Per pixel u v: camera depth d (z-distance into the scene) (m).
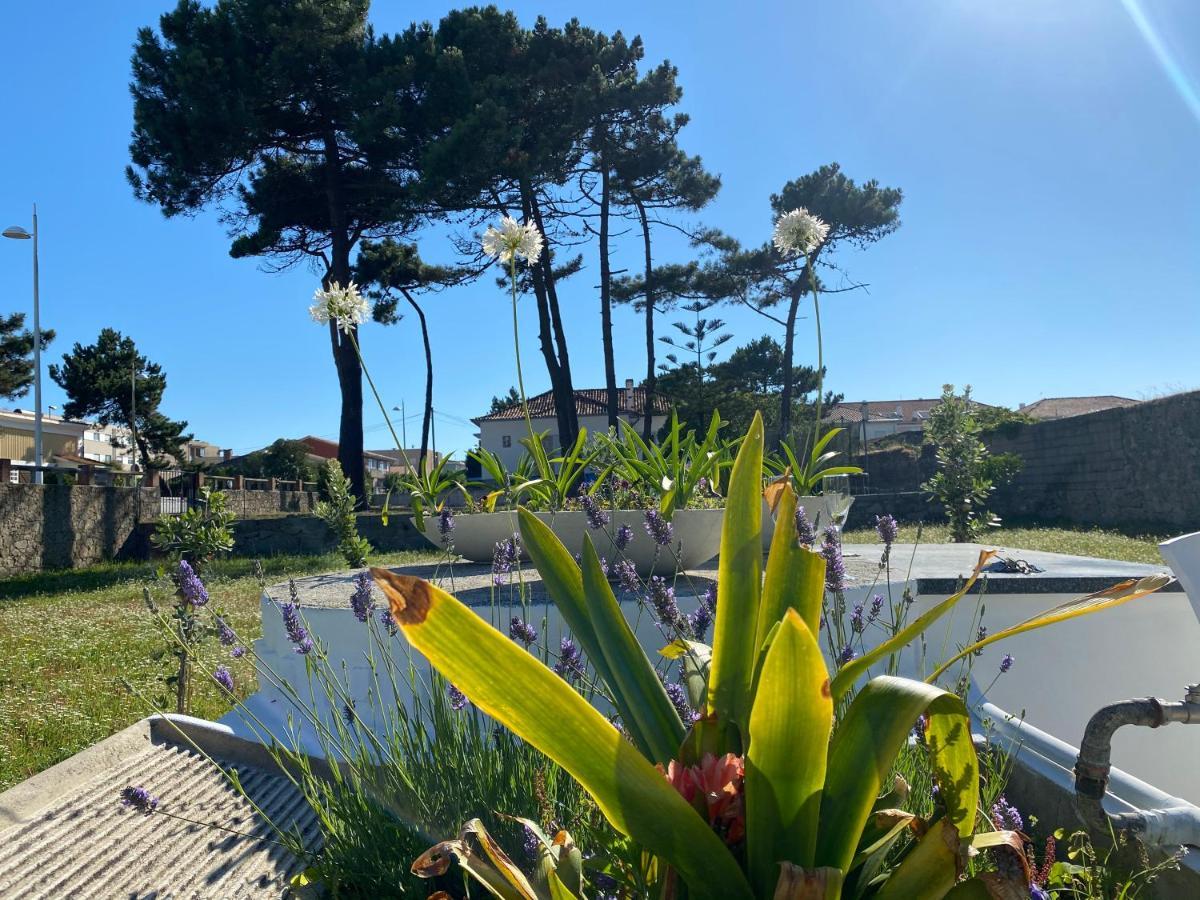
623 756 0.88
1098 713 1.69
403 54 18.08
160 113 17.05
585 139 20.39
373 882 1.91
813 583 1.15
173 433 40.78
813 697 0.85
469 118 16.42
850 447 21.28
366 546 11.25
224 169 17.81
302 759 2.24
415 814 1.96
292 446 40.28
